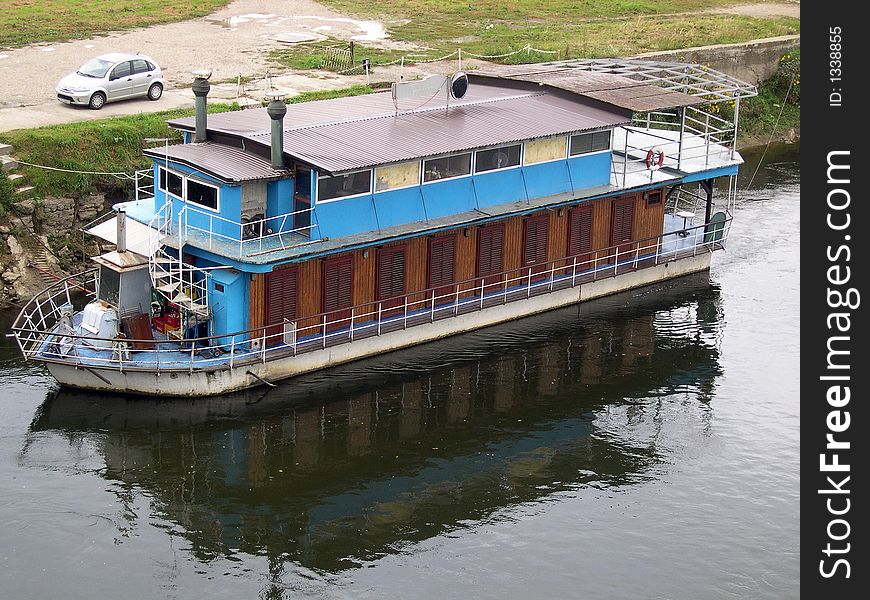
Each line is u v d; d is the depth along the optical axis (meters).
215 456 32.75
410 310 39.75
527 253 42.22
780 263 47.88
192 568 27.98
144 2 76.38
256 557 28.58
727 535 30.08
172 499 30.70
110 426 33.72
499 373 38.53
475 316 40.91
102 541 28.73
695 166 46.19
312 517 30.36
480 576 28.16
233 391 35.59
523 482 32.38
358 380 37.34
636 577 28.23
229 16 75.31
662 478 32.75
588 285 43.81
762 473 33.09
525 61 67.50
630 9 86.38
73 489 30.73
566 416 36.09
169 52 63.53
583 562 28.80
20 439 32.81
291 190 35.94
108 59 51.84
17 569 27.45
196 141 37.09
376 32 73.25
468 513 30.84
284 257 34.84
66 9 71.69
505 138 39.53
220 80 58.09
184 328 35.41
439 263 39.91
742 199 55.75
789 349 40.69
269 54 64.75
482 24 77.56
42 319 37.22
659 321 42.72
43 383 35.97
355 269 37.75
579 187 42.78
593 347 40.59
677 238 47.75
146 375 34.50
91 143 46.38
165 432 33.66
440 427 35.12
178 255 35.50
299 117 39.53
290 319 36.75
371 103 42.06
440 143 38.34
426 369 38.41
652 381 38.38
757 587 28.03
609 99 43.09
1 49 60.84
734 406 36.91
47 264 42.97
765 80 73.81
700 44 74.44
